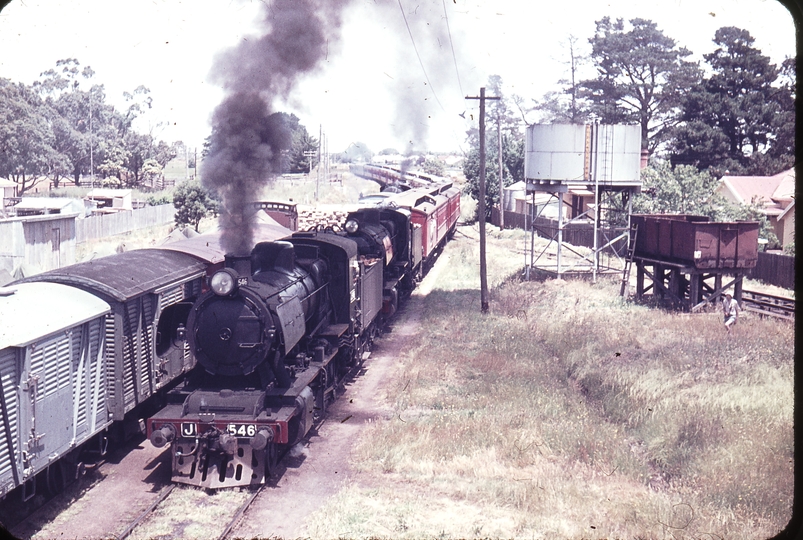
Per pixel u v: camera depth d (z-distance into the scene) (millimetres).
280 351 12383
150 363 13617
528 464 12125
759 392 14164
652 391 15016
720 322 21406
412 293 30125
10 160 68438
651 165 42594
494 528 9742
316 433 13938
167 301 14484
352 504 10633
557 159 30469
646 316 23094
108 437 12859
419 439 13109
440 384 17031
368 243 21203
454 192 49469
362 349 18750
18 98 68750
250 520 10273
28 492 10836
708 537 9117
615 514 10016
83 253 39656
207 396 11867
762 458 11125
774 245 38094
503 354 19391
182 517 10312
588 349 18734
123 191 63344
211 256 16969
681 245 24125
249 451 11484
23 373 9992
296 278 14055
